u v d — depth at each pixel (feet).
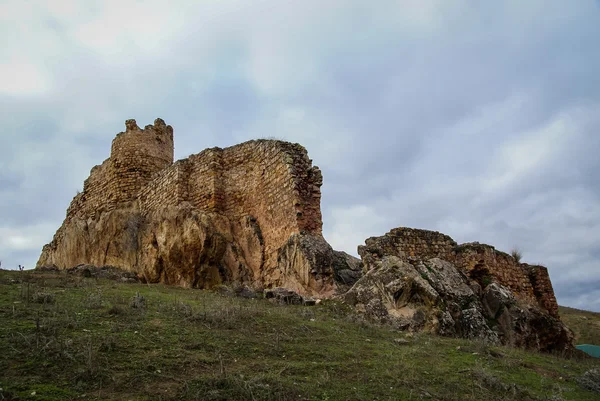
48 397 16.40
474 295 49.83
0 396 15.92
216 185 62.34
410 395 20.95
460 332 41.60
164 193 69.15
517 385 24.76
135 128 82.69
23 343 20.40
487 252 60.59
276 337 26.86
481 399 21.93
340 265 51.88
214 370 20.67
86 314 26.43
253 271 56.24
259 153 60.75
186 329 25.88
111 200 79.66
